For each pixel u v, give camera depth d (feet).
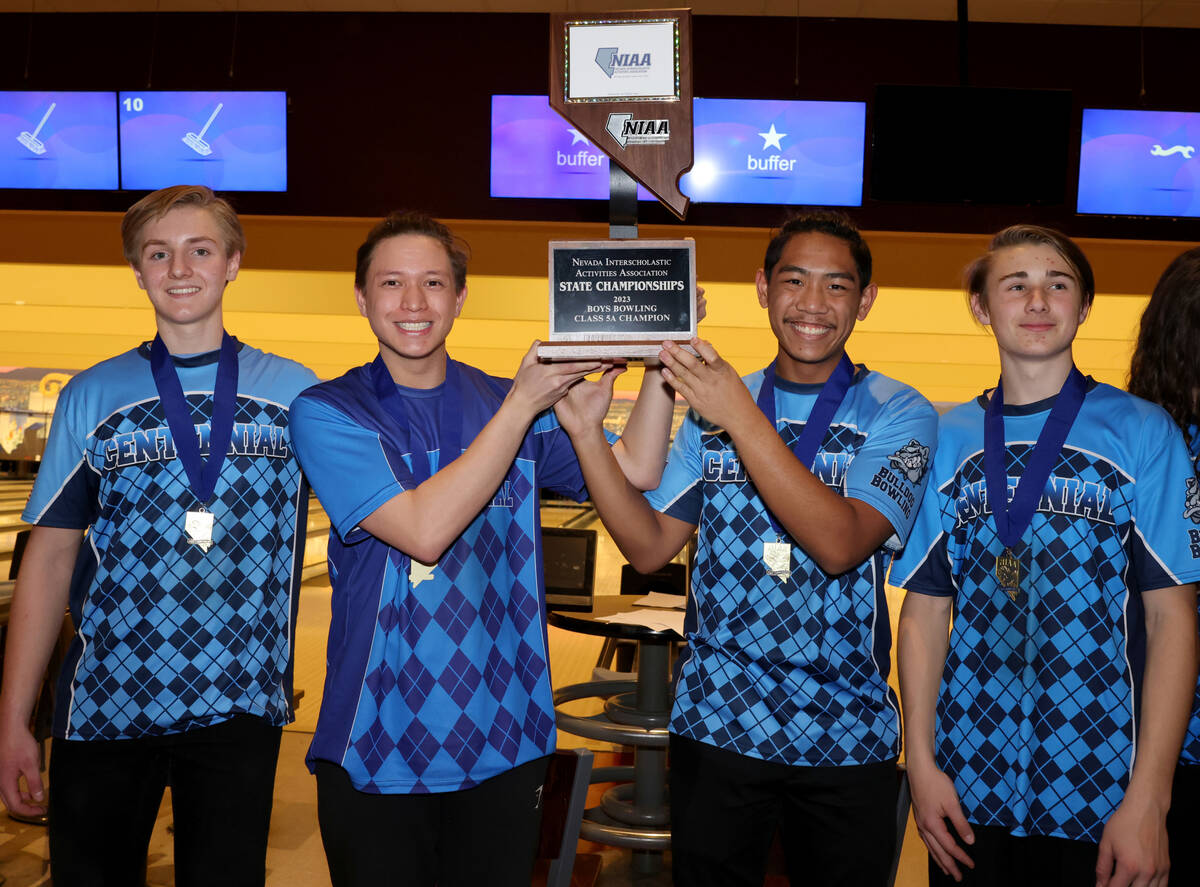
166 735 4.70
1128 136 15.49
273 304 19.74
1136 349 5.18
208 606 4.73
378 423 4.45
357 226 17.67
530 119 15.78
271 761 4.87
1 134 16.07
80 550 4.99
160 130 15.94
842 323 4.99
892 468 4.66
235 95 15.93
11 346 47.06
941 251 17.02
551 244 4.34
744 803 4.74
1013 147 14.17
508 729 4.33
